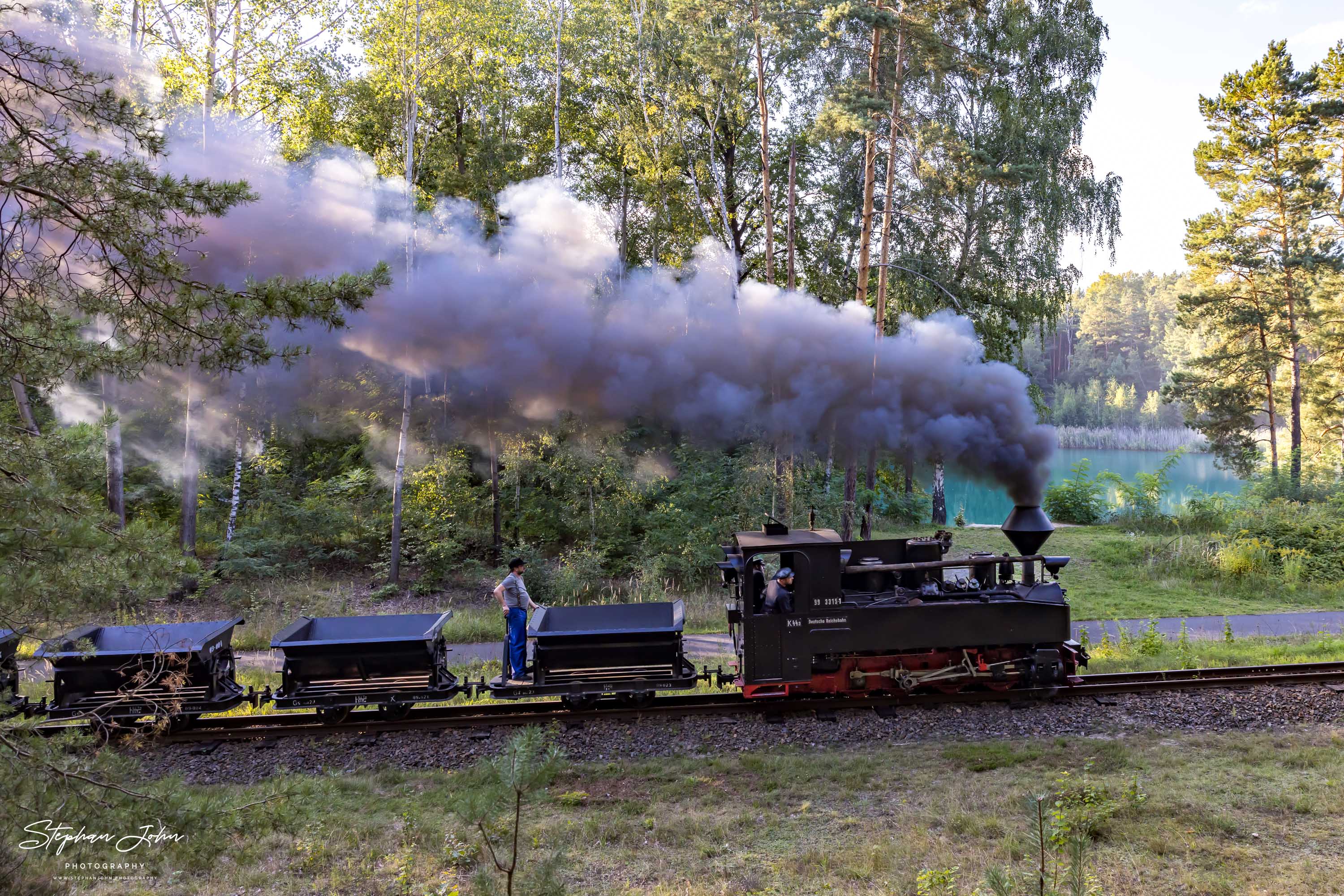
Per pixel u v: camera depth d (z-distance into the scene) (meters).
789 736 9.74
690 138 24.22
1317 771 8.02
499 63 23.56
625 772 8.78
